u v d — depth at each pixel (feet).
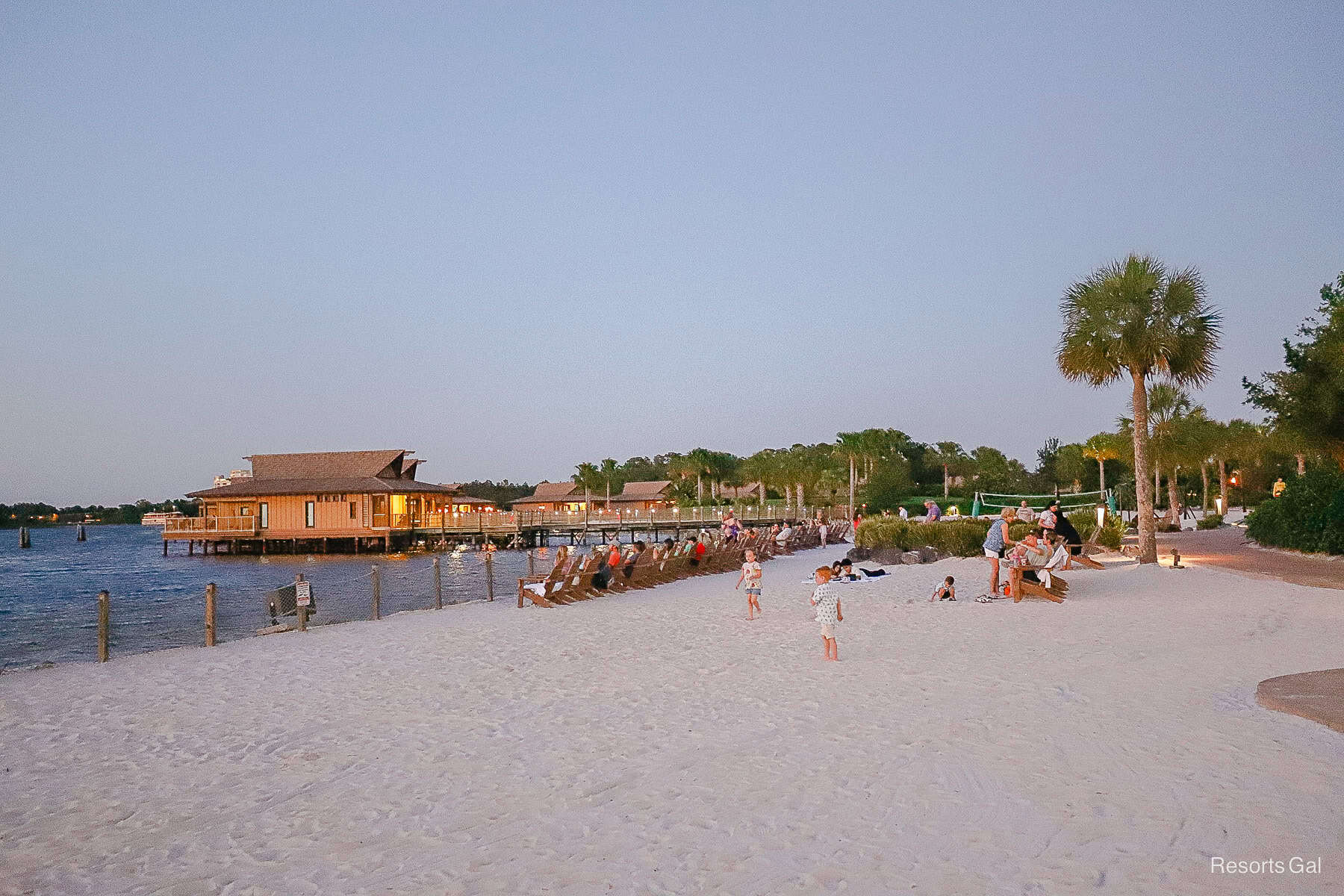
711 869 16.31
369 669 40.57
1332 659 33.55
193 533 225.15
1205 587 58.59
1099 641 40.06
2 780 24.47
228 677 39.42
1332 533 83.51
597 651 43.70
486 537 222.69
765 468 309.83
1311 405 87.40
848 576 75.31
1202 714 25.52
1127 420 185.88
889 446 293.64
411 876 16.76
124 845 19.12
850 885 15.28
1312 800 17.99
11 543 372.58
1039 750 22.62
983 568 77.30
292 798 22.07
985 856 16.20
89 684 38.24
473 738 27.32
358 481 225.35
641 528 232.94
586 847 17.79
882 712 28.02
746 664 38.45
